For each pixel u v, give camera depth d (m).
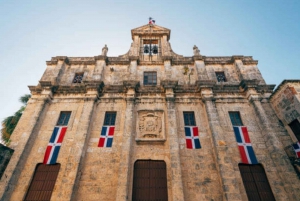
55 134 15.98
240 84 18.48
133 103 17.34
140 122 16.52
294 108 15.02
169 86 17.97
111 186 13.46
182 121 16.73
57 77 19.67
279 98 16.47
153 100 17.94
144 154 14.93
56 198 12.53
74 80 20.48
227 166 13.57
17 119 20.33
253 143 15.34
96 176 13.90
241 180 13.58
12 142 15.45
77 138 15.14
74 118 17.00
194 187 13.38
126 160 14.07
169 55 21.88
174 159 14.09
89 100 17.52
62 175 13.98
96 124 16.67
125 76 20.42
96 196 13.08
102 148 15.23
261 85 18.41
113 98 18.20
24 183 13.70
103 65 20.69
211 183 13.48
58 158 14.75
